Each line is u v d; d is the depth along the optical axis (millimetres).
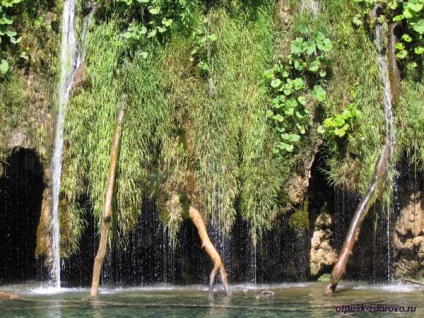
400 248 9664
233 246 9266
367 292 8578
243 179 8867
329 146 9062
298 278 9703
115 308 7441
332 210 9922
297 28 9055
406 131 9102
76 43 8984
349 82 9102
